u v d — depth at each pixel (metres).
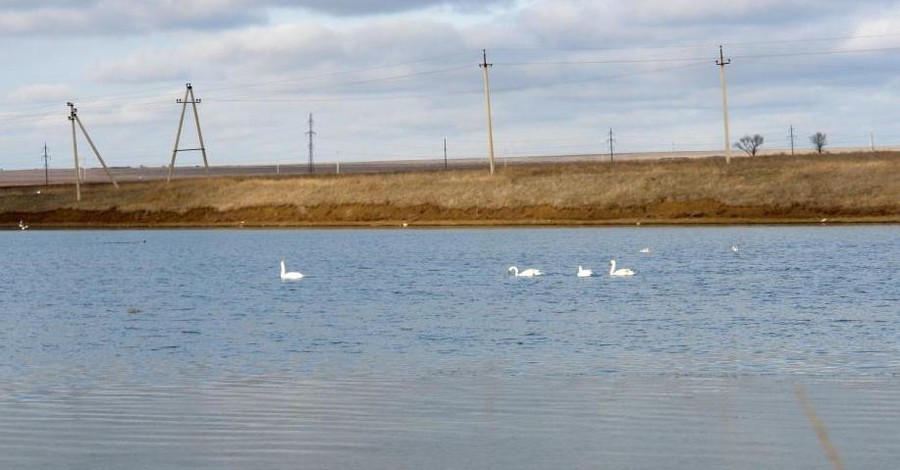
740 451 17.78
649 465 17.09
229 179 131.25
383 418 20.36
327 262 65.00
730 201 100.75
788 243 72.44
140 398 22.52
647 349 28.61
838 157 124.00
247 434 19.27
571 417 20.28
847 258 59.38
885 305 38.19
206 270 61.03
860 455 17.47
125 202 124.75
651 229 92.00
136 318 38.00
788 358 26.78
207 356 28.55
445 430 19.39
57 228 118.19
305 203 116.12
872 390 22.45
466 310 38.69
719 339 30.31
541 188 109.31
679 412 20.55
